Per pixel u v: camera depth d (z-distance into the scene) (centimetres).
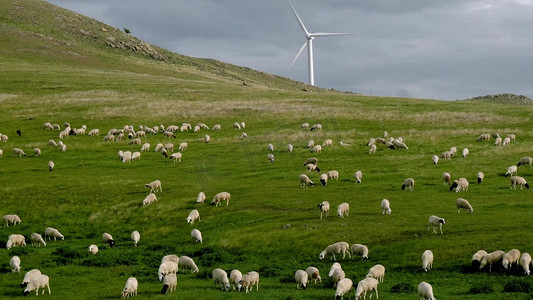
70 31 19188
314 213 4372
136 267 3428
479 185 5122
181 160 6625
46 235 4353
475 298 2503
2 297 2775
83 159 6719
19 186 5488
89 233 4475
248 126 8231
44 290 2919
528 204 4328
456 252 3300
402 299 2558
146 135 7894
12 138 7719
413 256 3331
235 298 2633
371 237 3697
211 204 4794
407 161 6222
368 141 7181
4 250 3891
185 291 2819
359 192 5006
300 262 3506
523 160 5803
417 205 4469
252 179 5678
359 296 2659
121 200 5062
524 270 2917
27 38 16388
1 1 19475
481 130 7550
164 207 4816
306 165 6103
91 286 2986
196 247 3944
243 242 3906
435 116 8550
